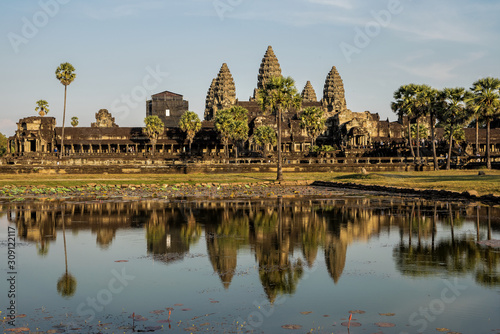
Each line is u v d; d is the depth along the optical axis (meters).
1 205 48.06
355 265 22.33
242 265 22.67
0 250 26.14
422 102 115.44
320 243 27.56
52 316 16.30
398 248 25.80
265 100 91.88
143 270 21.88
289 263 22.97
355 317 15.91
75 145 191.88
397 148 156.38
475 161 122.81
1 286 19.59
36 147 177.88
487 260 22.81
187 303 17.45
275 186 80.56
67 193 64.69
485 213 38.94
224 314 16.34
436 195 56.66
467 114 110.44
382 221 35.56
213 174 110.75
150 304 17.34
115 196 59.56
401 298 17.64
